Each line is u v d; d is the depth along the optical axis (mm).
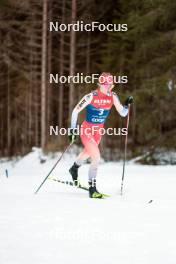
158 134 39625
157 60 39438
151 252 9172
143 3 42688
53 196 17297
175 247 9594
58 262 8414
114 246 9656
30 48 65188
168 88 37688
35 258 8672
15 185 20938
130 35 45250
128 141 50406
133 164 39312
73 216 13117
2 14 61469
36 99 66500
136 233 10938
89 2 56438
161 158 38812
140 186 20484
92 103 17484
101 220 12562
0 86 72000
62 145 50375
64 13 57500
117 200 16406
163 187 20031
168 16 39438
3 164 53625
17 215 13188
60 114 63438
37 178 24547
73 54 53469
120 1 49906
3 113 73562
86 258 8703
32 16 60625
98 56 62344
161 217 13055
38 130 71438
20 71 65500
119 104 18141
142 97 39125
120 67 50938
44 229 11312
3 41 64812
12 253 9023
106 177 24578
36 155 50719
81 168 31922
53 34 61469
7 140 75000
